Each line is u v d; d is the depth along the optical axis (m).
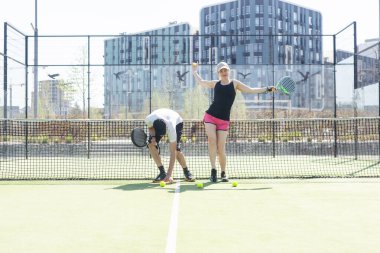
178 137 6.70
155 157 6.73
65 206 4.58
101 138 13.28
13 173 8.59
